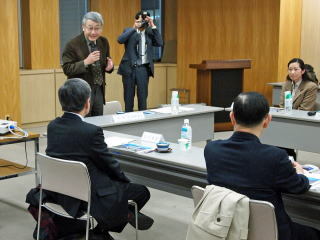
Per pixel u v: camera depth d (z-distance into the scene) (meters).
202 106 5.29
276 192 2.03
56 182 2.67
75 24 8.68
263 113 2.04
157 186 3.16
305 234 2.15
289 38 8.09
